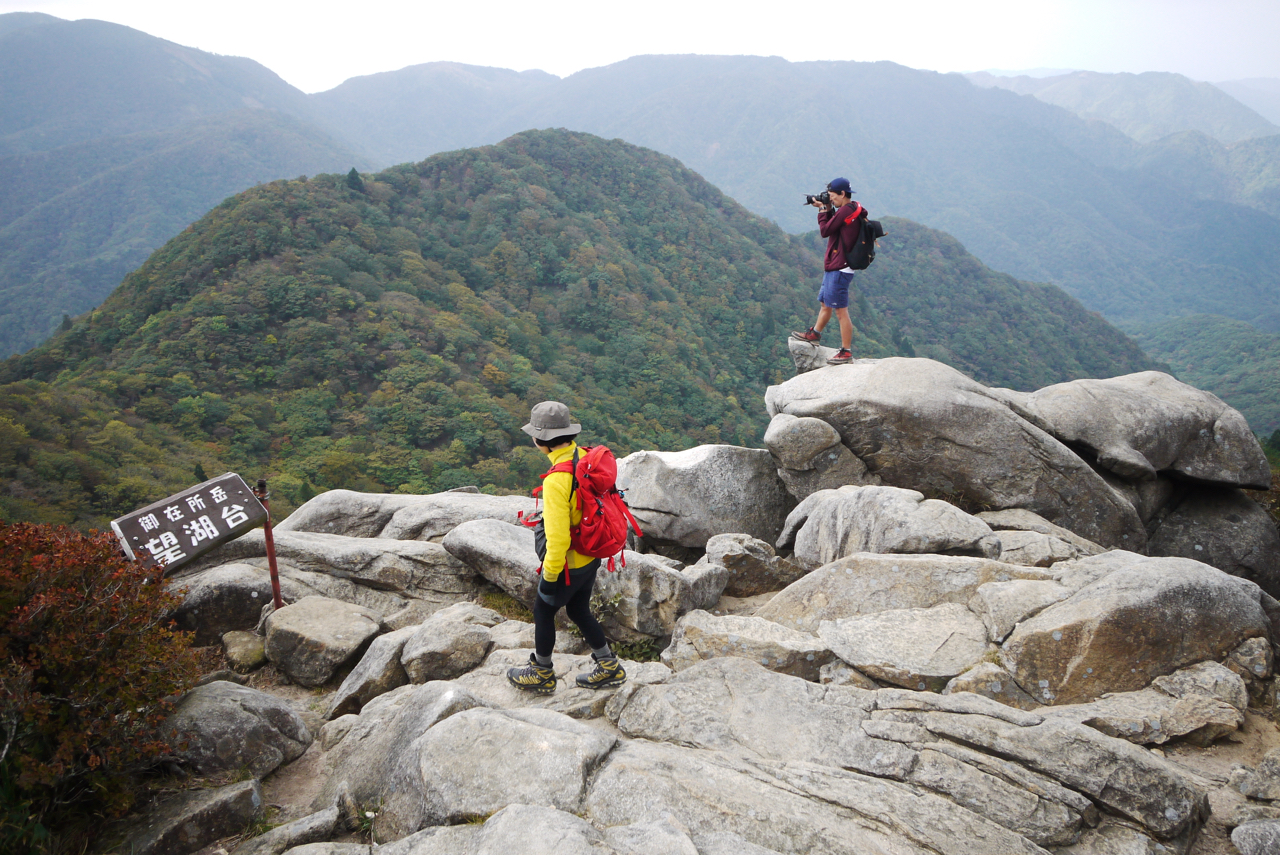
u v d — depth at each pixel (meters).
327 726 4.31
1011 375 181.50
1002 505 8.01
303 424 85.50
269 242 113.88
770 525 8.79
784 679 4.11
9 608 3.05
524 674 4.22
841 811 3.04
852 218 8.59
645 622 5.17
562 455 3.72
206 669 5.26
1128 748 3.29
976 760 3.31
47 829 2.97
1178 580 4.38
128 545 4.99
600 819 2.85
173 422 80.19
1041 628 4.34
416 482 79.38
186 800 3.29
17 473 57.88
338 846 2.85
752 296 166.12
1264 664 4.16
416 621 5.88
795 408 8.84
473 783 3.02
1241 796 3.34
